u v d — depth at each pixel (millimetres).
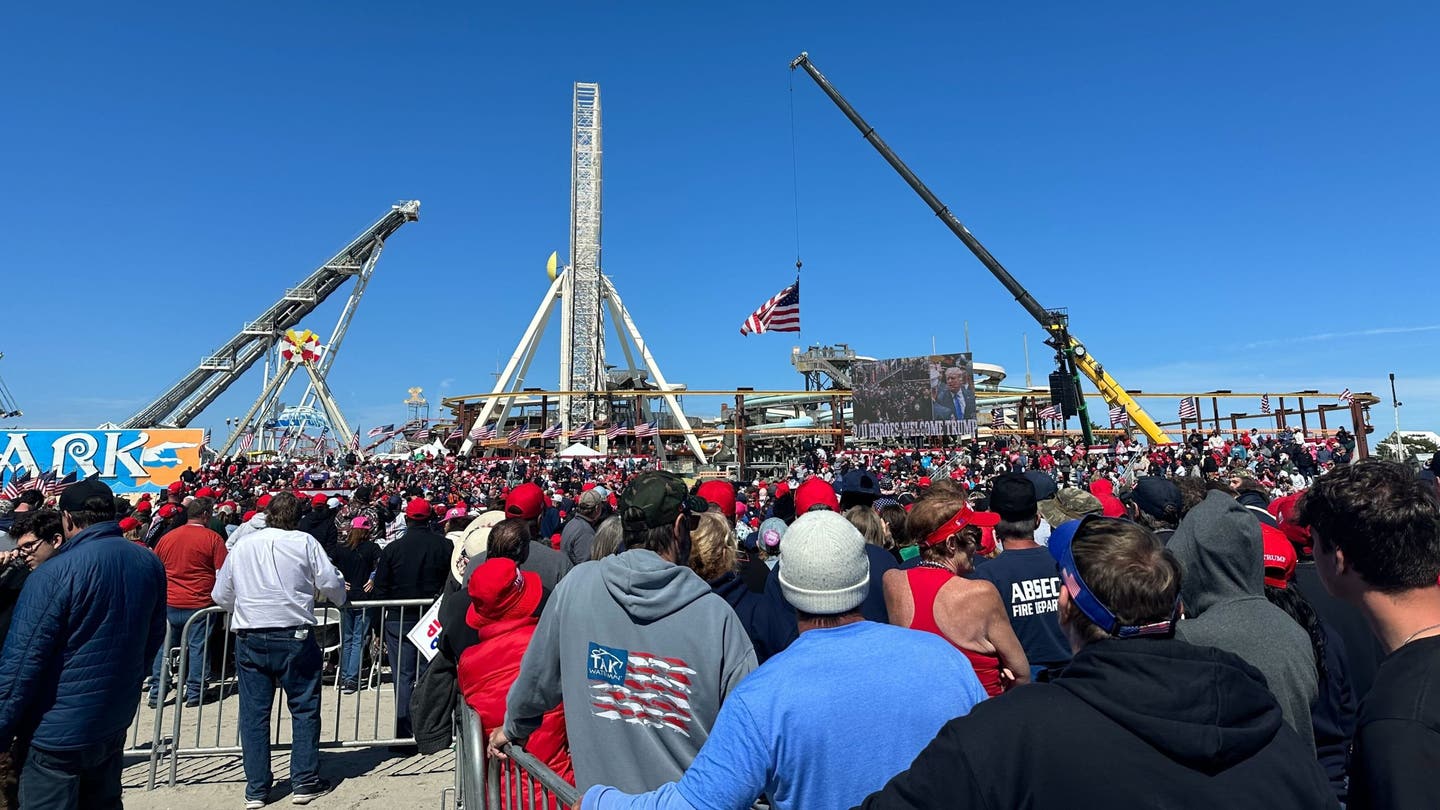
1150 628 1793
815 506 5391
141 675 4344
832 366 82750
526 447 68562
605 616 2875
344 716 7785
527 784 3057
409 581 7605
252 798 5492
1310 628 3018
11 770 3922
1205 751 1516
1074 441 62438
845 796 2105
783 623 3729
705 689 2758
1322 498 2154
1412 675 1734
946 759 1679
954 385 52188
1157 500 5148
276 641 5578
